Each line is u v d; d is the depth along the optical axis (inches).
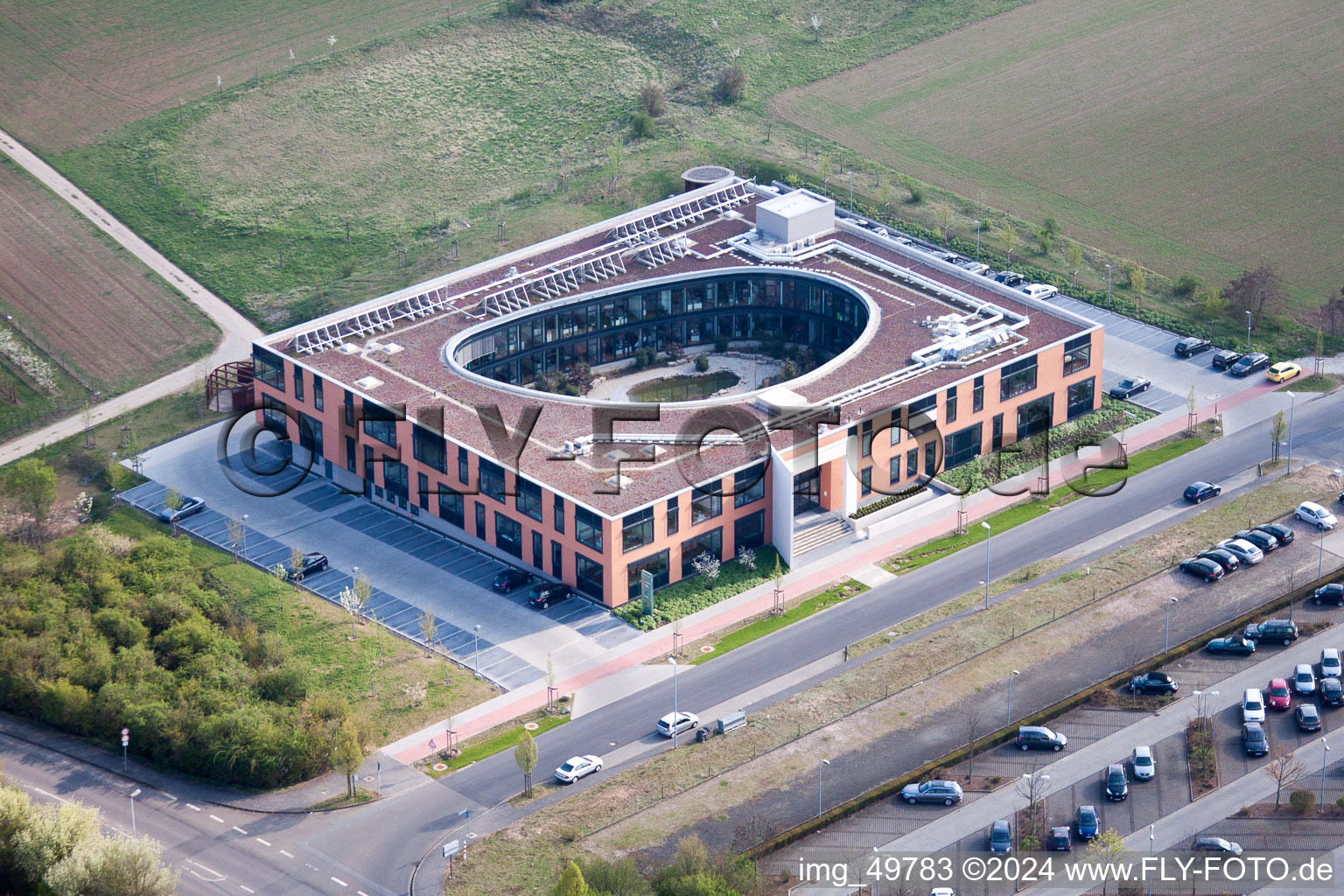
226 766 5831.7
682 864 5182.1
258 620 6742.1
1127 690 6156.5
